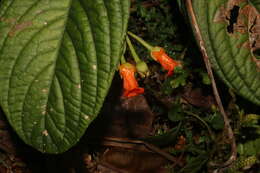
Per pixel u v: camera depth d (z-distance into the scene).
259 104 0.59
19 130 0.56
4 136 0.87
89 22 0.54
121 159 0.87
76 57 0.55
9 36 0.55
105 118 0.86
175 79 0.85
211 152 0.83
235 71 0.58
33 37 0.55
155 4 0.94
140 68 0.62
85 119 0.55
